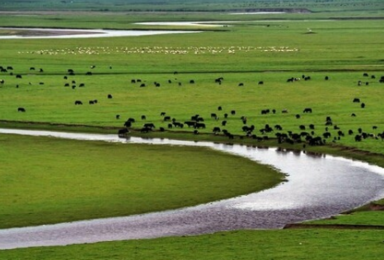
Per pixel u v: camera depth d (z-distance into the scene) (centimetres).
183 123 17775
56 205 11806
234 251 9375
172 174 13662
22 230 10669
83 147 15912
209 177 13412
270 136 16450
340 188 12588
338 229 10281
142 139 16675
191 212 11444
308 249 9356
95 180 13275
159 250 9494
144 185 12938
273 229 10419
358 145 15362
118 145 16075
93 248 9631
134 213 11419
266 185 12862
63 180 13275
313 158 14750
